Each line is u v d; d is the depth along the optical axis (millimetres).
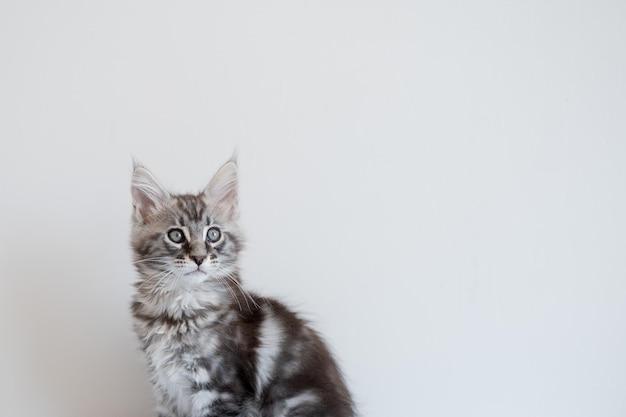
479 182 715
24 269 695
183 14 716
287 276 718
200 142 717
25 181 697
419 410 716
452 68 718
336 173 718
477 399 716
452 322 716
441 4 718
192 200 656
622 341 712
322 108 719
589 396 713
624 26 715
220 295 646
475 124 716
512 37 718
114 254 706
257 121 718
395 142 717
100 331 703
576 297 713
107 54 708
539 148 715
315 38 719
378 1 718
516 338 715
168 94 715
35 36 701
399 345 717
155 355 631
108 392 702
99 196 706
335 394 657
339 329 718
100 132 707
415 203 716
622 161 714
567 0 715
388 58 718
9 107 697
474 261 715
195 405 625
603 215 713
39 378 695
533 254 713
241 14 718
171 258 630
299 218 718
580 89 715
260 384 639
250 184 717
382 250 717
